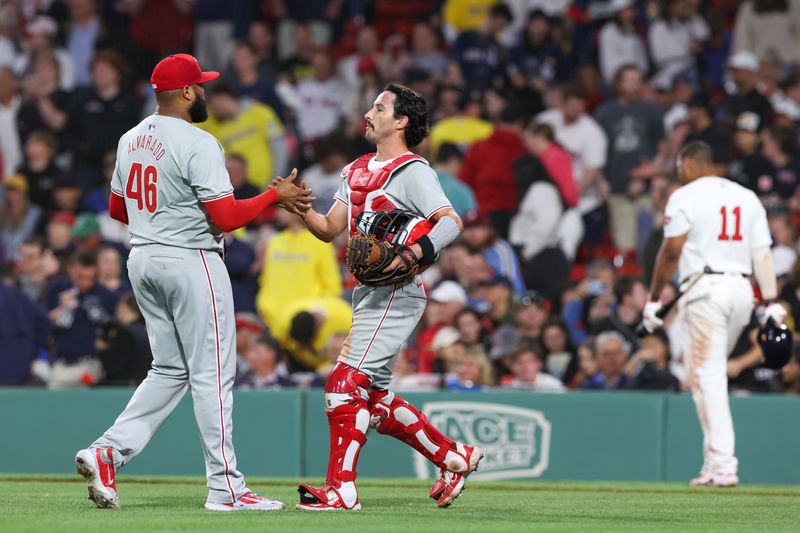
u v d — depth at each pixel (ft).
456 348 115.65
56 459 103.91
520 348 113.50
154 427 64.34
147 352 111.04
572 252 149.59
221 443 62.64
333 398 62.95
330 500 62.95
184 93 63.46
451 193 142.92
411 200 63.00
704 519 64.64
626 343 118.93
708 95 163.32
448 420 102.78
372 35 181.16
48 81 174.40
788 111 167.63
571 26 179.63
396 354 64.03
